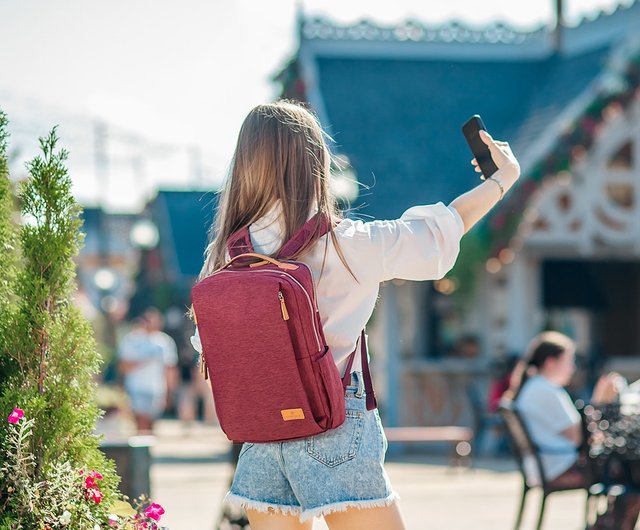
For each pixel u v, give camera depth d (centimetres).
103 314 3106
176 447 1872
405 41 1933
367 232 368
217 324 361
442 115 1883
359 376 370
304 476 362
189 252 3634
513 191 1716
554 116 1775
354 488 362
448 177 1783
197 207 3788
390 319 1794
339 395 357
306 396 355
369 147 1803
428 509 1085
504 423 843
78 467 396
